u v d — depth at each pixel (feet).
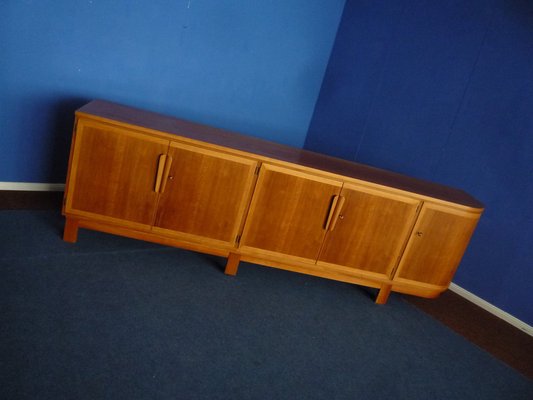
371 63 12.39
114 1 9.25
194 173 7.61
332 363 6.77
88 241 8.22
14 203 8.97
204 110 11.60
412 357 7.48
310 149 14.03
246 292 8.07
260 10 11.30
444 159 10.73
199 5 10.32
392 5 11.91
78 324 6.04
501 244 9.77
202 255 8.95
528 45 9.29
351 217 8.18
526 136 9.30
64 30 8.96
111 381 5.24
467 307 9.93
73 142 7.27
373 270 8.66
